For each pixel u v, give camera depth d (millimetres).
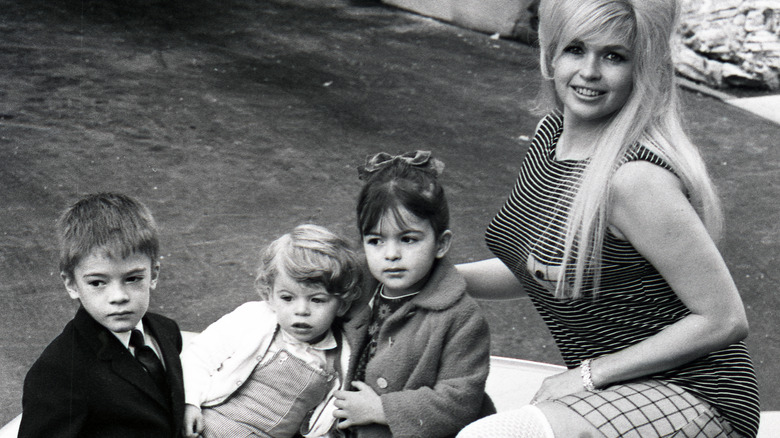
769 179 6227
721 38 8203
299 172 5621
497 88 7387
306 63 7523
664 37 1860
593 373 1939
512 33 8633
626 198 1825
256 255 4609
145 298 2008
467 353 2105
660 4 1843
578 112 1933
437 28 8820
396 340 2131
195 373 2199
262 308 2297
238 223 4938
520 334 4242
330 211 5172
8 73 6566
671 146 1854
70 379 1918
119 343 2008
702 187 1863
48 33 7438
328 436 2229
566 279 1959
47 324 3926
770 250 5289
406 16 9117
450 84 7387
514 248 2125
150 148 5730
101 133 5844
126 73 6840
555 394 1967
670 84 1905
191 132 6008
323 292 2146
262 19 8516
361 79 7301
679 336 1855
